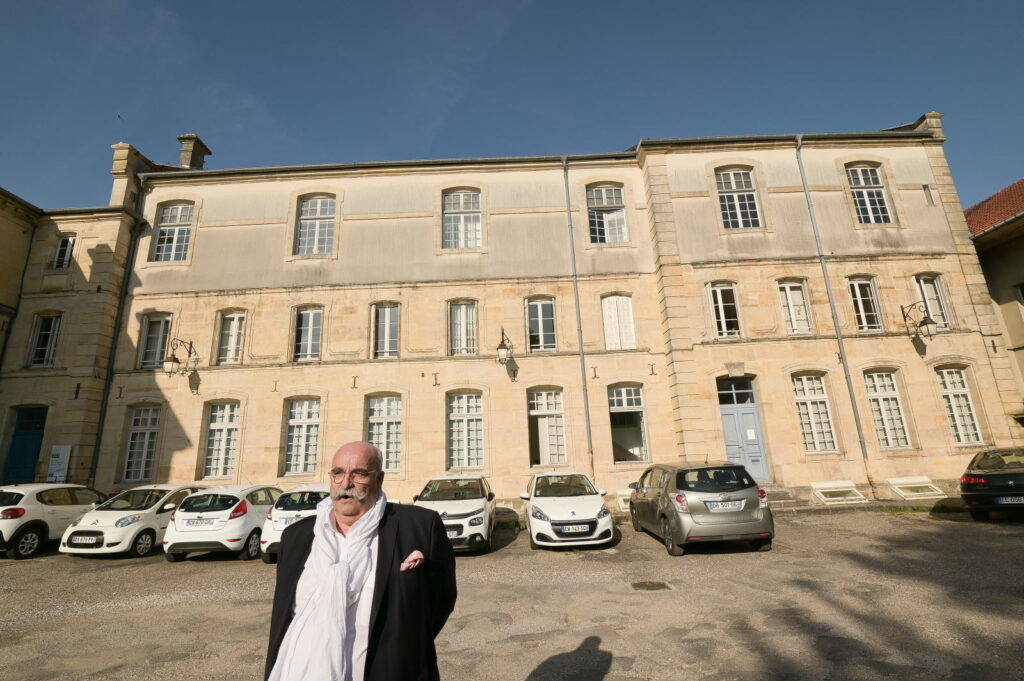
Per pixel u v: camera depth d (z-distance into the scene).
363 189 16.66
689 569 7.61
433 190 16.66
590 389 14.84
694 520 8.35
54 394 14.49
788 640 4.77
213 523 9.59
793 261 15.48
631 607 5.96
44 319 15.57
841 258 15.52
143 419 14.98
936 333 14.92
